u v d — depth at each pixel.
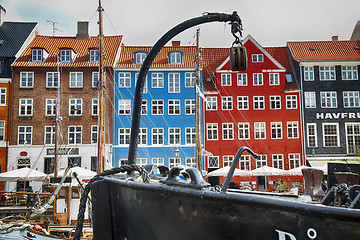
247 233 2.10
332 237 1.75
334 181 4.70
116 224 3.23
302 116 38.50
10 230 11.98
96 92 37.25
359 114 38.56
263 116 38.59
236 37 4.38
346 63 39.16
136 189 2.91
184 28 4.03
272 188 35.59
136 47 42.31
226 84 39.09
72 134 36.53
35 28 41.72
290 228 1.91
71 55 38.56
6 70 37.62
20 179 24.41
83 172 24.02
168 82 39.12
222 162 37.88
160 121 38.50
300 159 37.97
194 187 2.47
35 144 36.19
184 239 2.48
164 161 37.81
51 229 15.07
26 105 36.88
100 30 21.73
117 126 37.91
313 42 42.97
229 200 2.16
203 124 38.28
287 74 41.00
